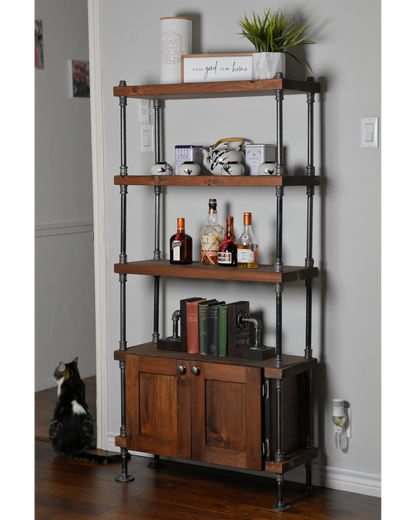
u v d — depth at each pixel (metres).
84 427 3.04
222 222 2.89
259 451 2.44
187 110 2.95
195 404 2.56
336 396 2.67
